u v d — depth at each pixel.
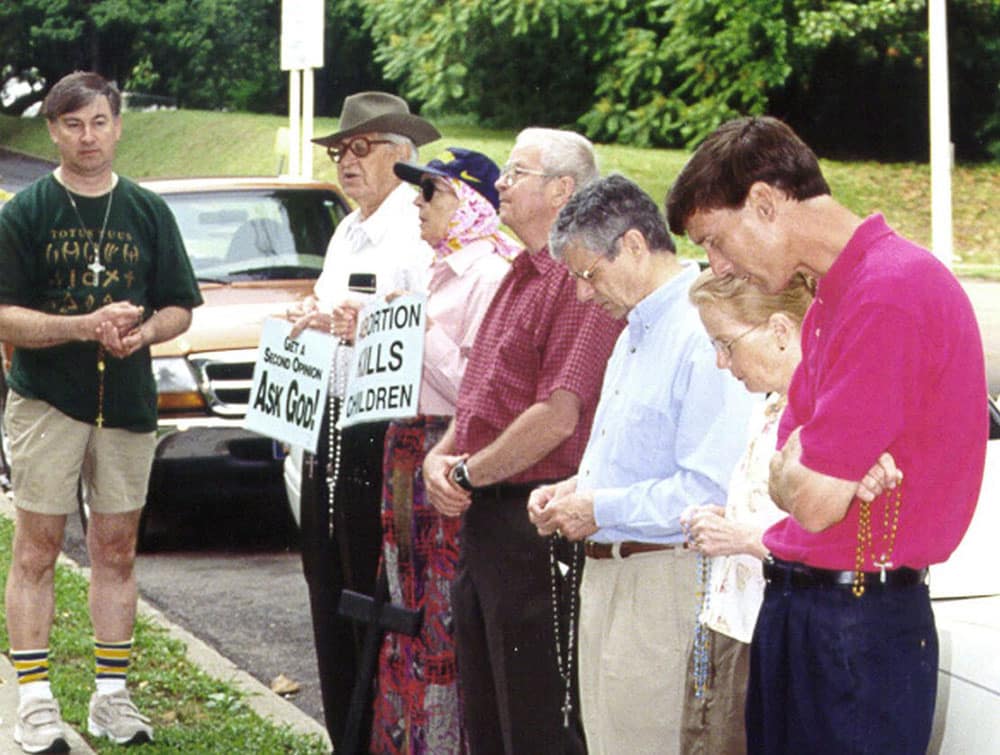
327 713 5.50
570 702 4.53
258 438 8.75
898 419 2.98
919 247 3.07
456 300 4.97
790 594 3.21
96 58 48.03
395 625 5.04
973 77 29.50
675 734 3.93
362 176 5.65
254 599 7.97
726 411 3.78
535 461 4.40
